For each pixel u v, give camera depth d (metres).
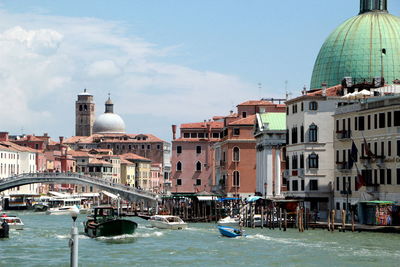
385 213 100.94
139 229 118.00
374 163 106.69
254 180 155.88
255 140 155.75
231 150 156.50
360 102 113.62
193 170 190.75
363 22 143.75
